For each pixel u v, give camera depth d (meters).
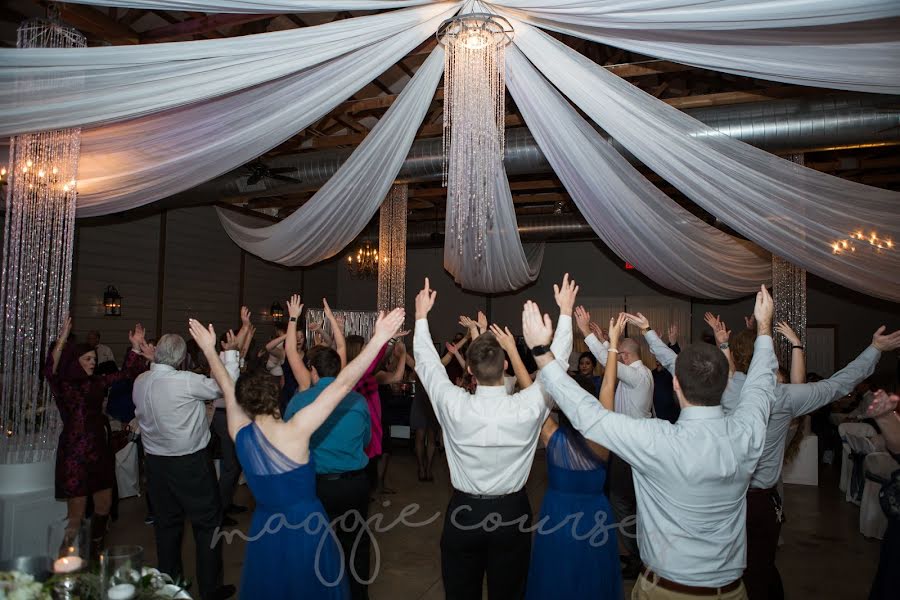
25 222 4.32
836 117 5.14
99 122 3.87
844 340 11.37
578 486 2.34
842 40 3.40
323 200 7.07
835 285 11.50
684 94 6.79
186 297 9.70
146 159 5.08
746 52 3.69
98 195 5.57
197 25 4.90
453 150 5.18
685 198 9.68
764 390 1.83
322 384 2.82
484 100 4.38
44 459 3.76
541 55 4.29
